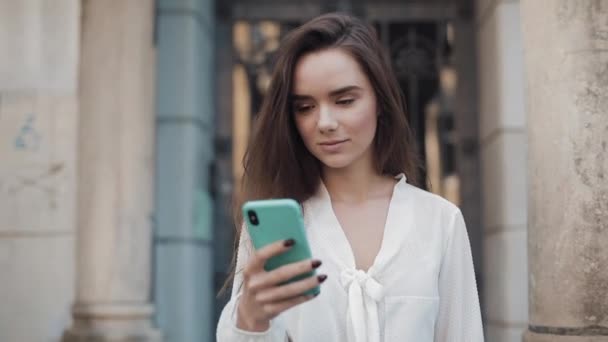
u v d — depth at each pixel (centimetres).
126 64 407
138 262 397
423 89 491
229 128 495
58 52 412
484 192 450
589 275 206
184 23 439
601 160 211
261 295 117
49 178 401
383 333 138
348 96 142
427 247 145
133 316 388
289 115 150
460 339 149
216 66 498
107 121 403
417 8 489
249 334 125
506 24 411
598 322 205
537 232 220
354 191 154
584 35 218
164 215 429
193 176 435
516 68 409
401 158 161
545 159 219
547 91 221
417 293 140
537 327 216
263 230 121
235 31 502
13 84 409
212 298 484
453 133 485
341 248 144
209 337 474
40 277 397
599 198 209
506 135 405
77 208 398
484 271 456
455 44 486
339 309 140
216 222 488
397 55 486
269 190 154
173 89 435
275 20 500
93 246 394
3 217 399
